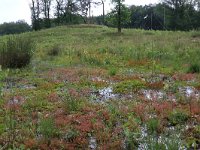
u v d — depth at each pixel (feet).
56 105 34.99
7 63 60.49
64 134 27.22
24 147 24.95
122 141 26.23
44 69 60.23
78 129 28.14
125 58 71.67
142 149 24.97
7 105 34.71
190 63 60.23
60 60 73.15
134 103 35.14
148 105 33.86
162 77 50.11
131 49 83.20
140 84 44.29
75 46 103.35
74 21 281.95
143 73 54.65
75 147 25.41
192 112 31.91
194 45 89.10
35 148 25.03
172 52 75.10
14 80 50.21
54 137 26.81
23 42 63.52
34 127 28.37
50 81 47.93
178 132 27.63
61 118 30.66
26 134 27.22
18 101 36.81
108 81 48.03
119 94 40.45
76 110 33.24
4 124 29.17
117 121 30.22
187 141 25.93
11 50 60.95
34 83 47.47
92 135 27.43
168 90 41.75
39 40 143.54
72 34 165.27
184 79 48.01
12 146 25.30
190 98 36.50
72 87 43.62
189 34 135.74
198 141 25.95
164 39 116.16
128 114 31.60
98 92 41.55
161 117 30.35
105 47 91.91
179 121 29.99
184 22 247.50
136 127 28.45
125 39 128.47
